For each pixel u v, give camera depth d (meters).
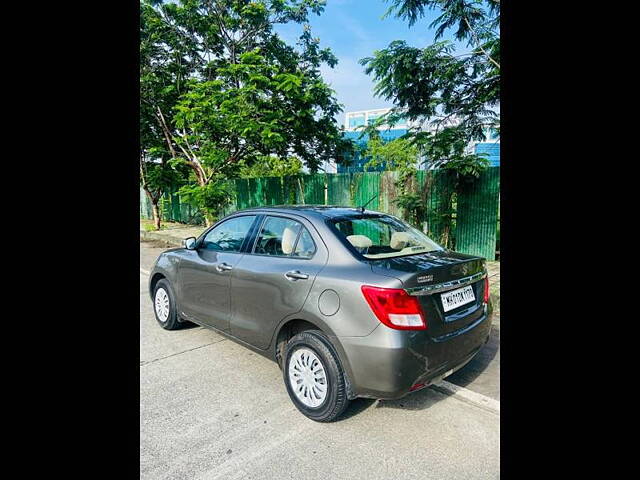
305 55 12.31
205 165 11.15
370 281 2.49
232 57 11.74
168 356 3.91
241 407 2.97
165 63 12.19
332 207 3.50
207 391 3.22
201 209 11.63
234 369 3.61
